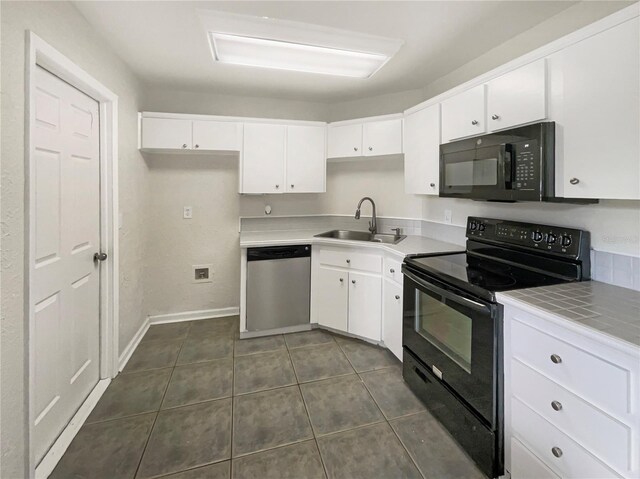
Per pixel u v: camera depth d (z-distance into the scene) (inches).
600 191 48.4
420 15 69.8
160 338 108.9
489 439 54.7
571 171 52.4
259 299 108.4
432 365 70.7
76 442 62.9
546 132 55.2
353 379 85.4
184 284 124.2
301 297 113.2
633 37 43.6
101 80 77.2
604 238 57.6
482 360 56.1
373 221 121.7
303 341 107.4
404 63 93.1
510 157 61.9
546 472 45.3
